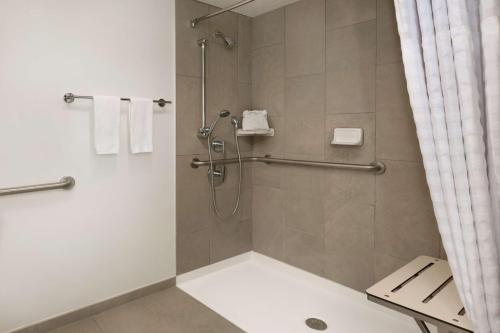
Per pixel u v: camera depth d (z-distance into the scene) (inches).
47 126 73.6
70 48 75.8
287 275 106.1
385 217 82.4
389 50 79.2
